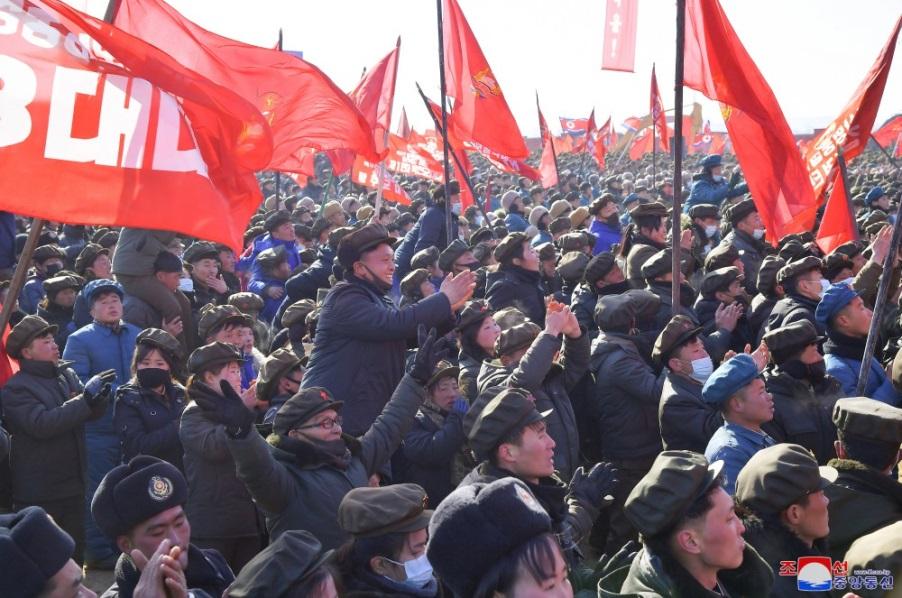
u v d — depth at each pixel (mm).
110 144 4359
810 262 7887
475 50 12586
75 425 6453
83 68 4363
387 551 3717
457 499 2355
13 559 2996
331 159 16656
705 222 10977
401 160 18281
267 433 5180
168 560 3055
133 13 5855
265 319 11328
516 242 8594
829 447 5922
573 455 6082
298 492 4520
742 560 3590
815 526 3850
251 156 5047
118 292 7680
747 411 5180
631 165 46969
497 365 6332
